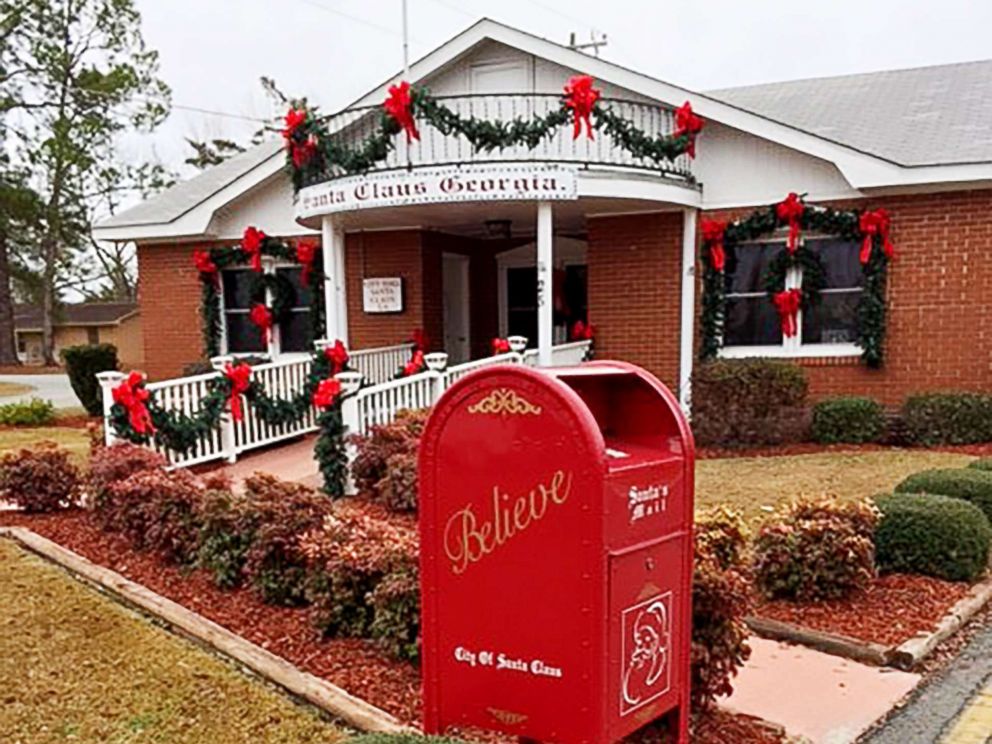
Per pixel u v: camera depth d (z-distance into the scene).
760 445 9.23
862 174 9.30
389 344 12.55
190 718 3.19
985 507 5.32
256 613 4.33
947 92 11.37
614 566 2.36
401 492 6.33
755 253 10.48
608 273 11.09
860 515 4.61
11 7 28.11
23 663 3.73
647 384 2.77
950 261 9.37
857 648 3.85
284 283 13.04
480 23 11.06
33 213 28.48
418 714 3.17
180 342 13.76
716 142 10.45
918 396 9.12
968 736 3.09
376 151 9.58
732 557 3.77
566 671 2.39
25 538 5.90
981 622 4.27
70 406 17.83
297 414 9.58
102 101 29.86
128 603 4.59
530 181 9.23
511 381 2.42
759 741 3.00
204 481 5.91
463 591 2.56
